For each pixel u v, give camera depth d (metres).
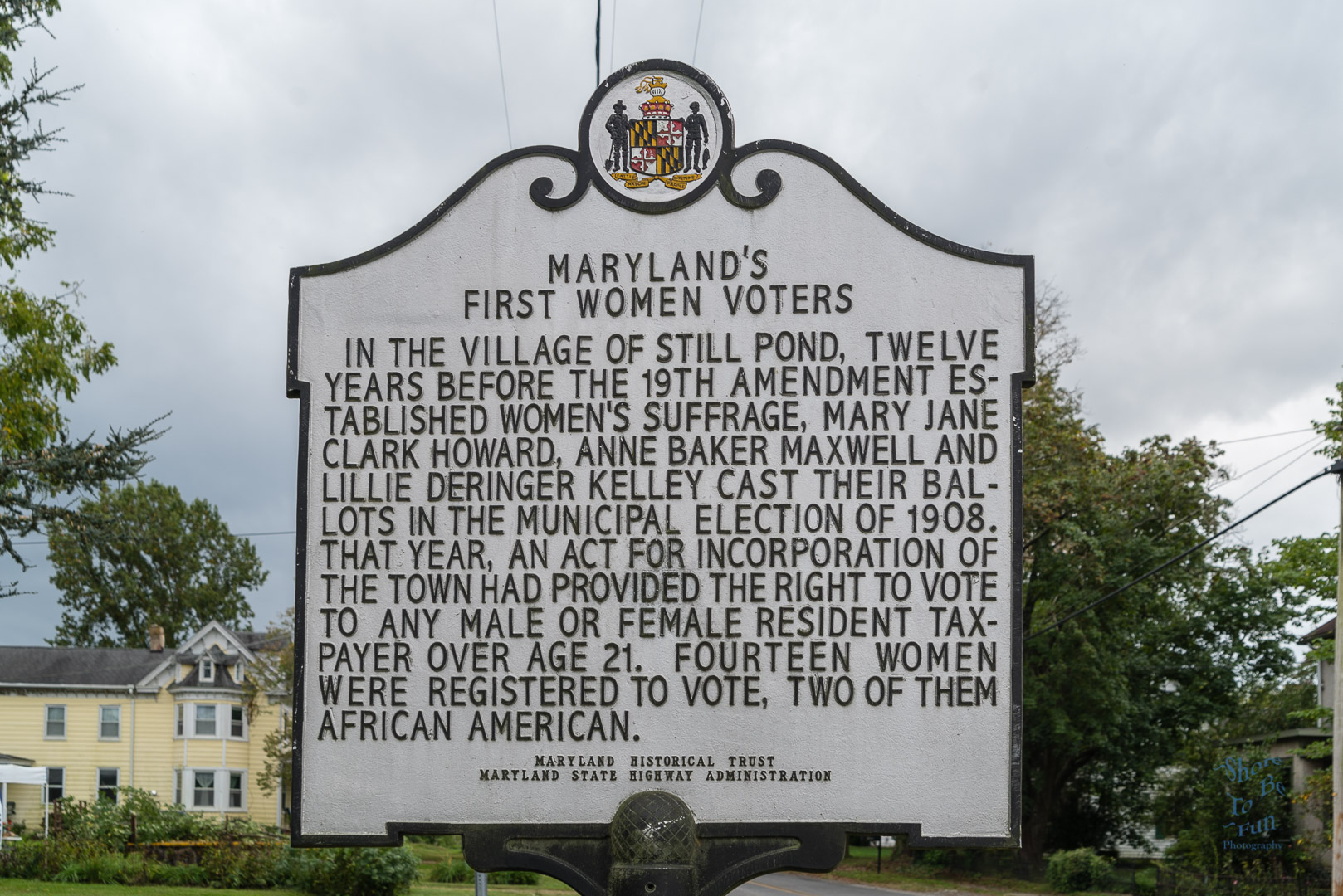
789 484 8.21
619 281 8.51
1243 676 38.28
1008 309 8.31
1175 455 34.59
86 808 27.33
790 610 8.12
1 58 15.59
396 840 8.12
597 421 8.35
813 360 8.34
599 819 8.08
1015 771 7.92
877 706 8.02
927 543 8.11
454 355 8.48
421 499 8.34
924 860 40.19
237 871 22.48
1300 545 25.98
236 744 44.25
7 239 15.27
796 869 7.96
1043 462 32.31
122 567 64.38
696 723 8.09
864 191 8.47
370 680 8.23
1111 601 33.66
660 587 8.18
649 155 8.62
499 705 8.18
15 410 15.33
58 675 44.78
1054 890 32.31
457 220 8.62
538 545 8.26
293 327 8.54
